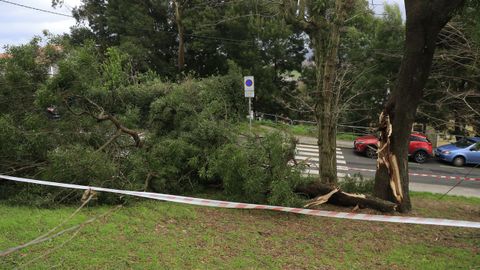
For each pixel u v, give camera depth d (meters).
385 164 7.61
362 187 8.80
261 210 7.04
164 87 10.09
